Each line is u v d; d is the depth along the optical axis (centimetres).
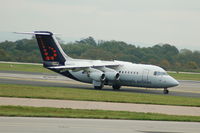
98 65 16150
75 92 13312
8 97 10994
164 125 7606
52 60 16950
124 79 16150
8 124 6744
